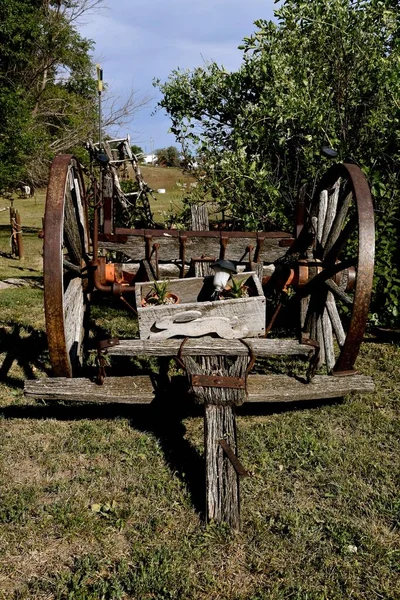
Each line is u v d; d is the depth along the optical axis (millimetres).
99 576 2789
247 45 7418
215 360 3785
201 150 7676
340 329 4727
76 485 3494
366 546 2977
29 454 3865
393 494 3430
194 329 3920
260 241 4805
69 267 4520
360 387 3926
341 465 3729
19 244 13367
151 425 4289
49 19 23594
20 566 2846
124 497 3379
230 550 2945
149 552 2918
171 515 3215
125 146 10297
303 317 5219
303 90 6707
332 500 3377
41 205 28109
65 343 3783
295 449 3898
